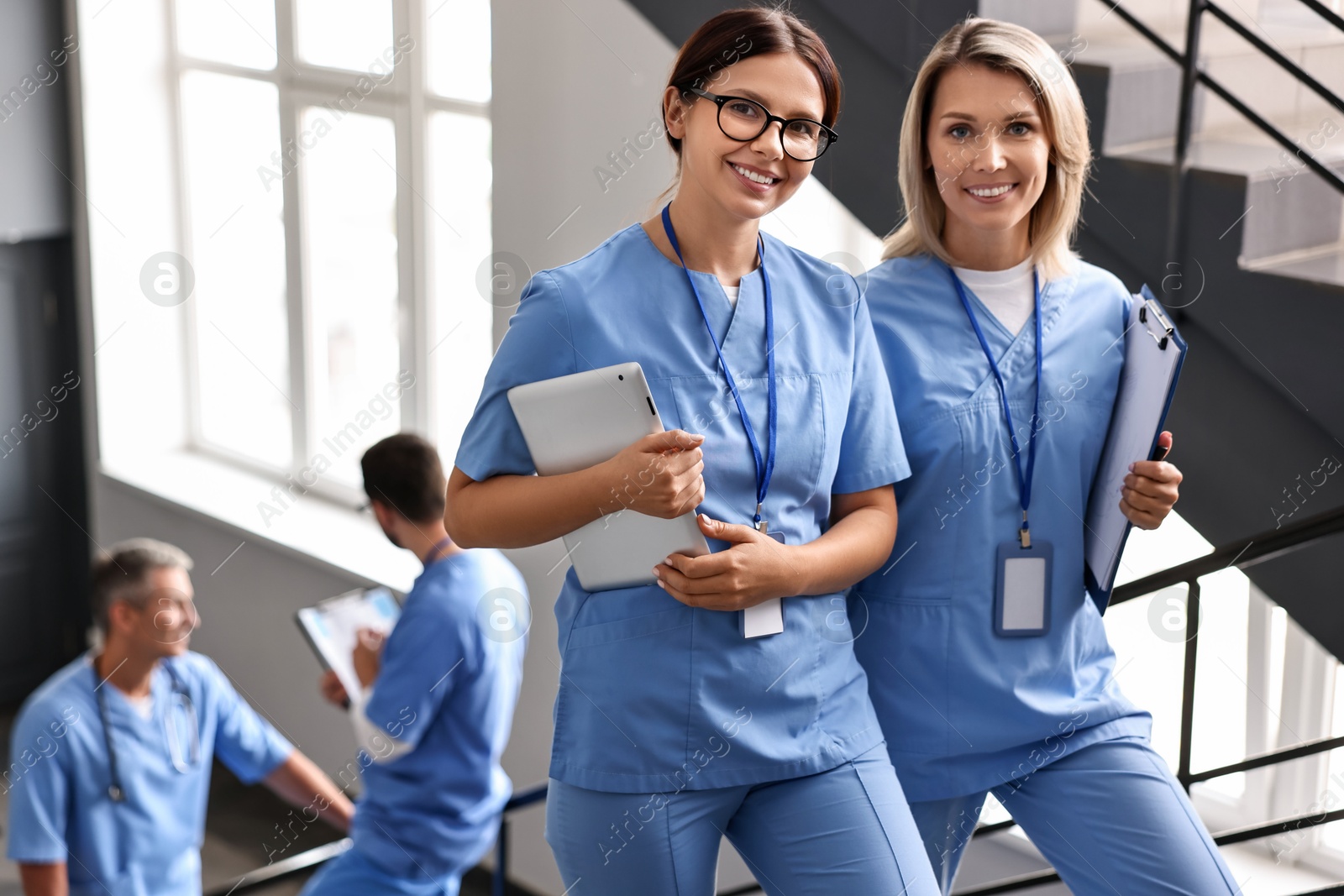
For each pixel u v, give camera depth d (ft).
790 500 4.59
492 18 10.64
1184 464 6.86
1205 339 6.67
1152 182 6.68
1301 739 9.14
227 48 14.06
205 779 9.29
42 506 15.39
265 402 14.80
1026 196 4.99
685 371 4.43
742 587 4.19
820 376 4.66
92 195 14.46
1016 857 9.45
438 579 8.02
